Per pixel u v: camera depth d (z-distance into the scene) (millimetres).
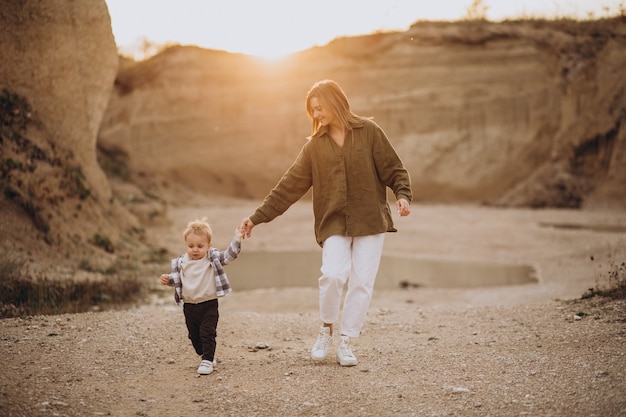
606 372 3912
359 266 4434
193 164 34156
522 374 4070
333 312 4488
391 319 6258
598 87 30078
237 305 9141
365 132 4473
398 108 34125
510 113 32906
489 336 5230
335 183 4410
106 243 11609
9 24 10906
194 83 35188
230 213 24359
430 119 33750
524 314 6012
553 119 32062
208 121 34906
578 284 9914
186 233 4328
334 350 5000
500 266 13531
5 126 10609
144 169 33000
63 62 11969
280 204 4570
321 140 4480
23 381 3959
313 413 3574
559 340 4836
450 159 33031
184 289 4340
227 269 13148
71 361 4449
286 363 4582
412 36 35281
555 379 3908
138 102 33844
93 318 5844
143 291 9547
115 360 4547
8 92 10797
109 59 13164
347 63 35531
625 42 30156
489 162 32594
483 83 33469
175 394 3904
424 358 4633
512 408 3502
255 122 35375
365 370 4352
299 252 15930
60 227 10570
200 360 4641
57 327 5426
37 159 10984
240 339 5391
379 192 4523
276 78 36000
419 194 33094
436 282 11586
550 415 3361
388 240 17484
